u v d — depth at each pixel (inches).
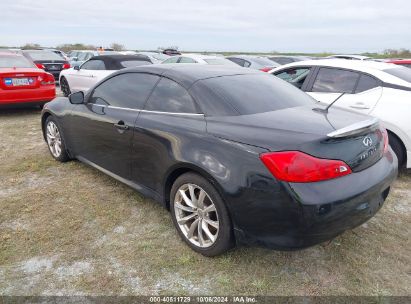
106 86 152.3
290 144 90.0
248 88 122.3
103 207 140.6
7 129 265.1
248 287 97.8
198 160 103.2
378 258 110.1
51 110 181.5
